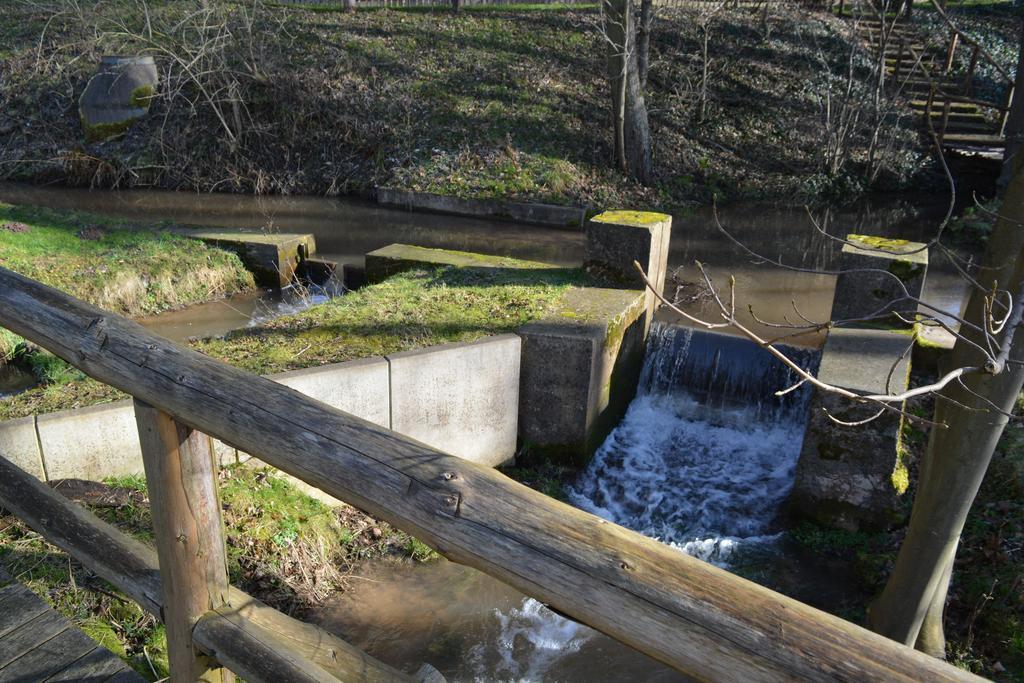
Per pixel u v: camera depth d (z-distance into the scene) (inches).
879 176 719.7
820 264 532.4
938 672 41.9
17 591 119.2
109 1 853.8
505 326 321.4
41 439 221.0
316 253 534.9
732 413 362.9
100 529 96.3
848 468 281.4
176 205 658.8
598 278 379.2
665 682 223.0
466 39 840.9
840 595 261.4
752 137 758.5
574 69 803.4
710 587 47.8
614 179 697.6
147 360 77.9
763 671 45.1
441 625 238.4
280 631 82.8
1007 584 237.0
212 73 751.7
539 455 330.6
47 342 88.7
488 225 634.8
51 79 770.2
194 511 80.1
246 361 285.0
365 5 968.9
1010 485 267.7
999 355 140.2
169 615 84.4
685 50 844.6
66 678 102.2
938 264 531.8
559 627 243.4
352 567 254.5
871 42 865.5
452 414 303.6
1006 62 840.9
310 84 759.7
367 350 296.7
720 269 519.5
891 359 292.8
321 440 64.9
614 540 51.4
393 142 724.7
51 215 526.6
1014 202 163.9
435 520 57.1
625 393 366.9
